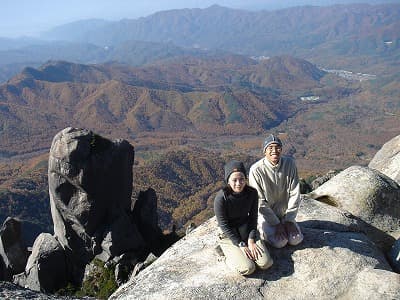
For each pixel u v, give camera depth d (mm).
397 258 10227
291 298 8445
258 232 9234
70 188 27906
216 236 10742
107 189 28812
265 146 9242
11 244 30656
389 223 11820
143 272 10539
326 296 8445
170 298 8656
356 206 12086
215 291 8633
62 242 29359
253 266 8781
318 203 12227
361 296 8242
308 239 9883
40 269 28031
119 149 29281
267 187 9484
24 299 12445
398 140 20375
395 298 7961
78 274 29109
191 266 9656
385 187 12477
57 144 27750
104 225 29047
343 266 9008
